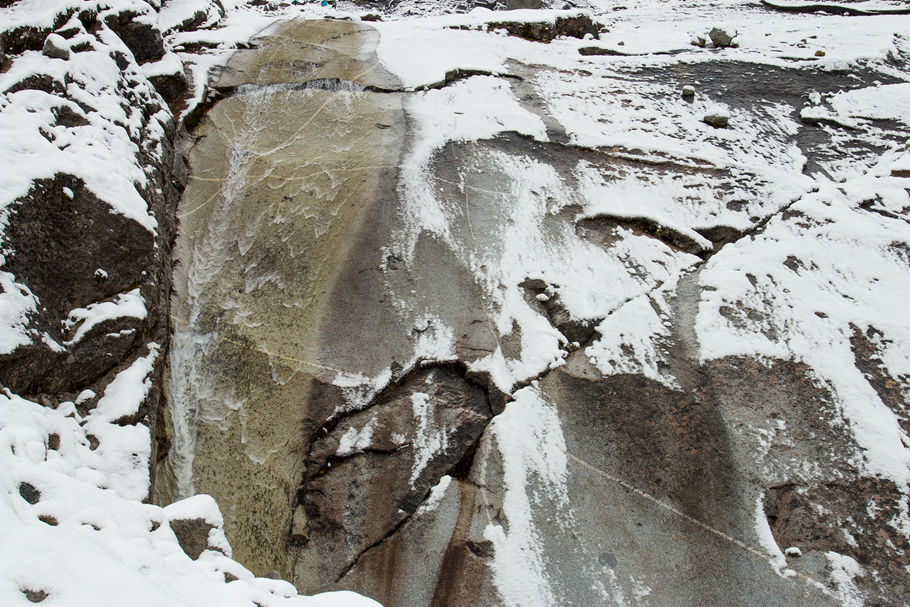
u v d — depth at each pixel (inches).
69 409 136.3
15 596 74.4
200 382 178.4
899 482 149.3
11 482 95.8
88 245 154.7
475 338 179.0
